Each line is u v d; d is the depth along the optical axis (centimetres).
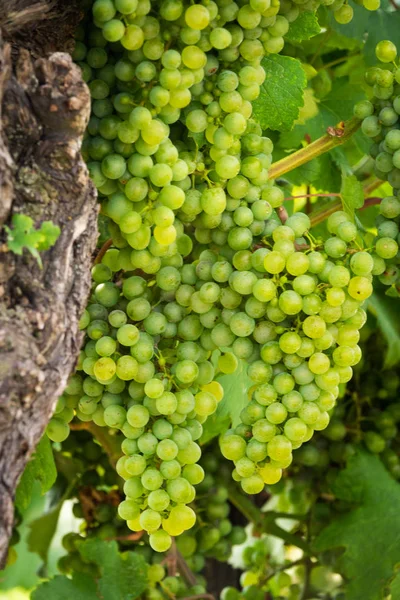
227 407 141
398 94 122
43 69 100
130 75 112
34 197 100
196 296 115
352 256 114
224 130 114
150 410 112
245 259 114
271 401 112
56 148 101
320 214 137
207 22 109
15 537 164
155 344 115
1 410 96
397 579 153
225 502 168
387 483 162
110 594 146
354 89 158
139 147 111
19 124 100
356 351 114
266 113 127
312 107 154
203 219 116
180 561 160
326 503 173
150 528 110
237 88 115
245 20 112
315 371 112
